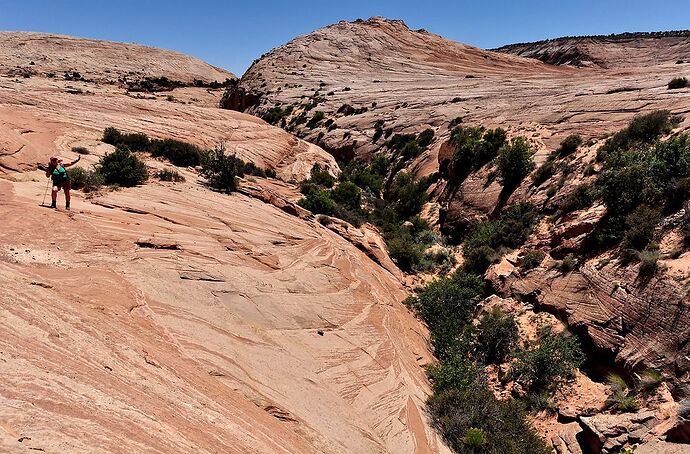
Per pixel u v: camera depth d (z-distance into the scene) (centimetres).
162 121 2866
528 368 1361
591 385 1295
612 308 1375
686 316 1180
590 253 1623
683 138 1730
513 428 1114
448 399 1152
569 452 1081
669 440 959
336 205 2344
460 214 2600
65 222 1070
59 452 343
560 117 3047
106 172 1570
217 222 1418
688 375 1115
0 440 316
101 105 2772
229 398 717
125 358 631
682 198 1478
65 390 454
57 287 770
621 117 2652
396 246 2192
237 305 1042
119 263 970
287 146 3769
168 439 467
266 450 606
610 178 1708
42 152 1617
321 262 1491
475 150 2872
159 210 1359
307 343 1074
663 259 1352
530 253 1833
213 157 2005
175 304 920
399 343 1327
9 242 905
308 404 867
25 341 522
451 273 2103
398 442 924
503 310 1667
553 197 2128
